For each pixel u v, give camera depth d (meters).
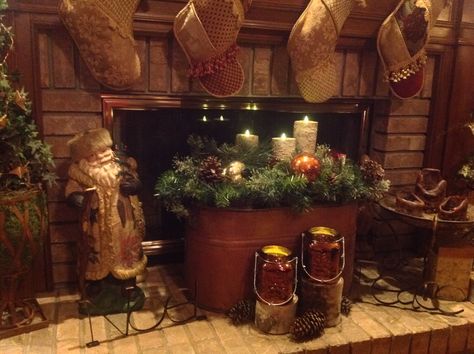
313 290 1.36
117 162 1.41
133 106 1.54
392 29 1.56
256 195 1.37
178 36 1.38
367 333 1.36
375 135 1.88
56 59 1.40
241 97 1.66
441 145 1.89
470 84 1.85
